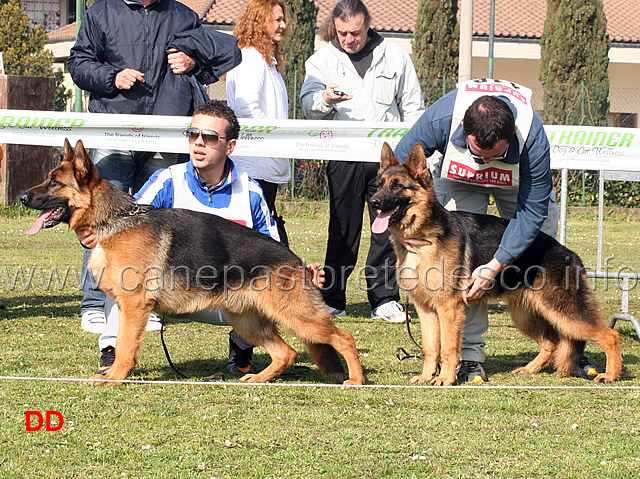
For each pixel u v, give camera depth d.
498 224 7.99
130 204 7.33
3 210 22.62
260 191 8.21
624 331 10.56
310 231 21.62
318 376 7.92
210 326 10.44
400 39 40.97
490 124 7.02
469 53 21.58
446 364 7.60
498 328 10.95
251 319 7.67
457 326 7.57
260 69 10.81
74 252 16.62
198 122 7.73
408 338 9.99
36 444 5.52
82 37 9.85
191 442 5.65
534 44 40.69
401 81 11.89
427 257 7.49
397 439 5.81
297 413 6.41
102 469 5.11
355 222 11.50
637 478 5.09
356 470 5.18
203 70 9.97
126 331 7.22
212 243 7.27
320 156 10.98
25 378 7.23
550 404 6.85
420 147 7.48
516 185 7.70
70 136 10.25
